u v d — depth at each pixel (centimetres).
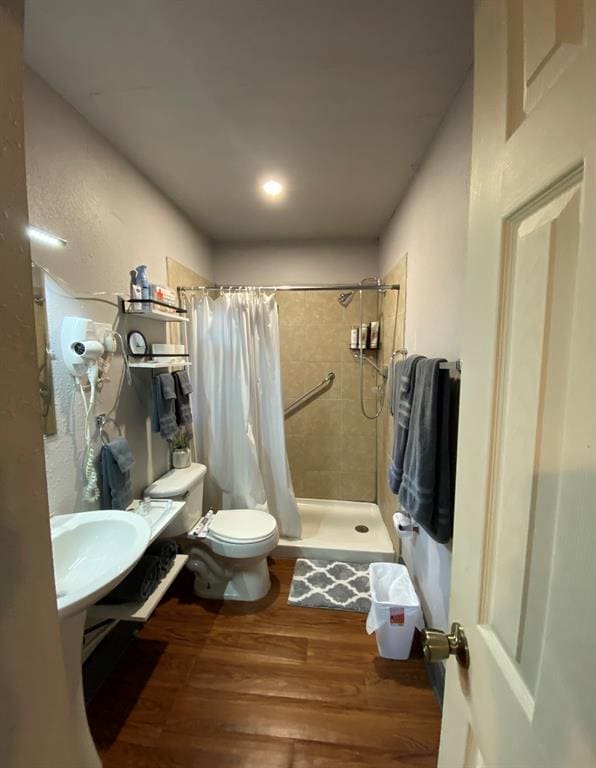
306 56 107
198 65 110
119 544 117
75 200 132
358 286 219
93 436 143
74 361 128
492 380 51
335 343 291
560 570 35
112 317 156
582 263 33
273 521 206
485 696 51
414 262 180
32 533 46
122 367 163
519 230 45
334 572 221
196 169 174
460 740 61
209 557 199
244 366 231
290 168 174
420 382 136
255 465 233
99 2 89
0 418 41
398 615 155
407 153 161
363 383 292
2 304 41
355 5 91
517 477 45
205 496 241
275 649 164
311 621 181
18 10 41
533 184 42
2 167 40
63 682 52
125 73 113
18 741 44
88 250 140
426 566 161
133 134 146
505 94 48
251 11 92
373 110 132
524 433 44
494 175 51
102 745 123
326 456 301
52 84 118
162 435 178
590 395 31
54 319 124
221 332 231
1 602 42
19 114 42
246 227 258
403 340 203
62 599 84
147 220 183
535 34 42
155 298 169
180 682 147
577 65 34
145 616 133
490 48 52
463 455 62
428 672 151
